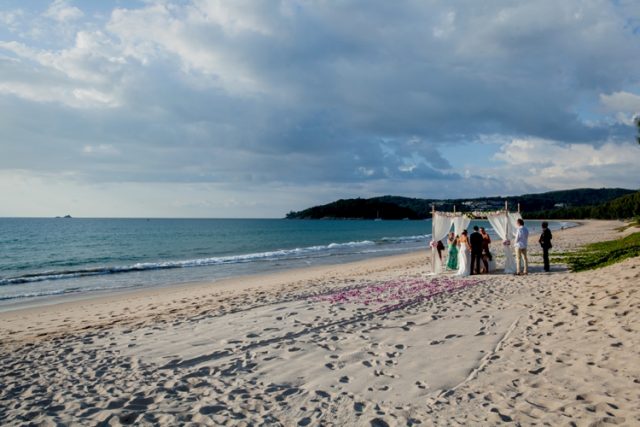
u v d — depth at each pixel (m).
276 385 5.71
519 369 5.68
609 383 4.91
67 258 33.50
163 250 41.44
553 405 4.55
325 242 53.94
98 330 9.55
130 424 4.64
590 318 7.42
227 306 11.74
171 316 10.81
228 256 34.84
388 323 8.69
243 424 4.55
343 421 4.56
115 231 82.62
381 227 118.00
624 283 9.27
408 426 4.36
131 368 6.62
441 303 10.46
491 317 8.65
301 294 13.01
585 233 48.00
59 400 5.41
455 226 18.08
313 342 7.57
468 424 4.29
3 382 6.17
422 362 6.28
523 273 15.47
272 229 99.25
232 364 6.57
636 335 6.19
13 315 12.80
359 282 15.45
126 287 18.73
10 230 82.75
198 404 5.12
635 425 3.93
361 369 6.14
